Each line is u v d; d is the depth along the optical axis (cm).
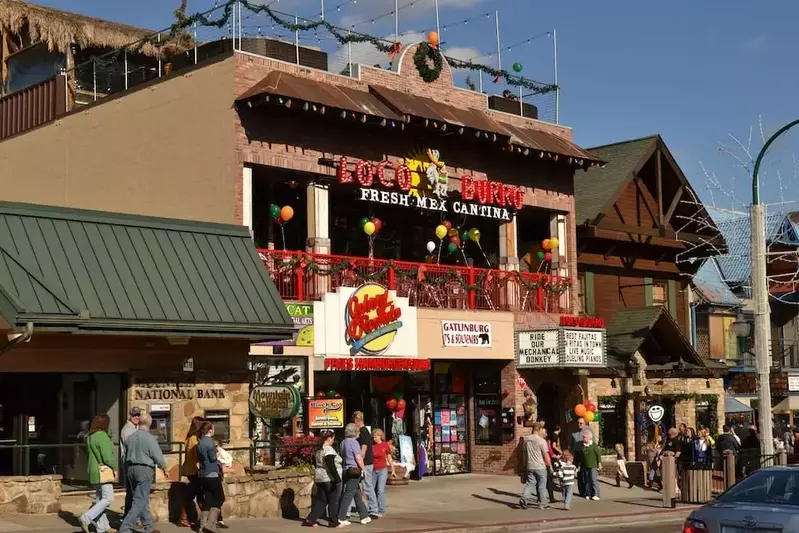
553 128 3169
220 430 2048
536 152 2933
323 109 2450
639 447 3150
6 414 1920
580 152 3073
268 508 1962
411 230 3017
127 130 2672
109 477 1591
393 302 2564
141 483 1581
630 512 2253
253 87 2412
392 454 2678
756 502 1283
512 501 2383
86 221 1925
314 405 2338
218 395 2052
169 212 2534
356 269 2572
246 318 1975
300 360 2405
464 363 2956
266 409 2153
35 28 3128
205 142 2456
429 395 2847
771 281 4069
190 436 1791
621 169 3469
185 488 1820
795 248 4538
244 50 2528
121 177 2675
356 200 2769
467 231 2959
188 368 2020
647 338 3369
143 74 3027
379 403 2727
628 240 3453
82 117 2812
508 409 2866
